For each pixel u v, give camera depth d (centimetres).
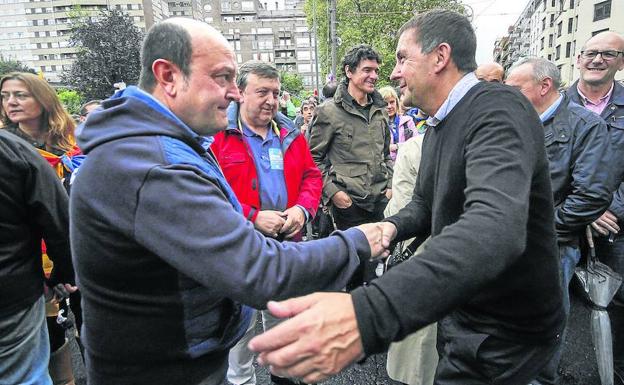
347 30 2639
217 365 123
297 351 75
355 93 301
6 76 251
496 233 81
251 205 222
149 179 94
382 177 312
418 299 77
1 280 150
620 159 244
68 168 265
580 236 222
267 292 94
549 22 4281
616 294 236
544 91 219
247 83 223
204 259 93
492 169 95
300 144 251
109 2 8512
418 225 150
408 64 129
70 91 2308
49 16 9569
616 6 2514
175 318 108
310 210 243
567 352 282
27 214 162
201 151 119
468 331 136
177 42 108
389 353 221
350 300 77
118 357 110
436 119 128
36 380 168
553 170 216
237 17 10025
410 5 2578
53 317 217
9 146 155
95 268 104
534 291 122
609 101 279
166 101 113
